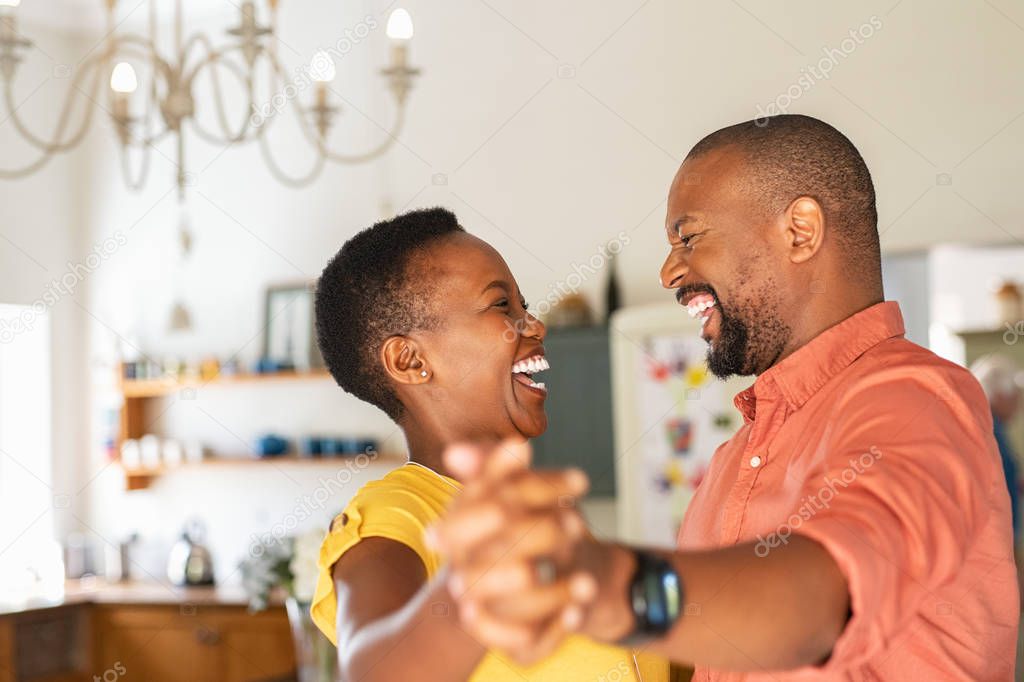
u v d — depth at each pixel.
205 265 5.93
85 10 6.11
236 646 5.02
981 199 4.49
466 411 1.32
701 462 4.71
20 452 6.03
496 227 5.32
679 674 1.46
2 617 4.98
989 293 4.53
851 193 1.28
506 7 5.34
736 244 1.29
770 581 0.73
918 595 0.81
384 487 1.17
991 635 1.13
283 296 5.73
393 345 1.32
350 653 0.84
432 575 1.05
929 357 1.17
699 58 4.96
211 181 5.93
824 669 0.79
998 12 4.48
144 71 6.09
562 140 5.21
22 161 5.95
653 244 5.01
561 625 0.56
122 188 6.14
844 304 1.27
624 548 0.69
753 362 1.31
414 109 5.50
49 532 6.03
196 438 5.91
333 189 5.64
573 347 4.94
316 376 5.54
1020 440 4.21
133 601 5.20
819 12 4.75
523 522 0.55
